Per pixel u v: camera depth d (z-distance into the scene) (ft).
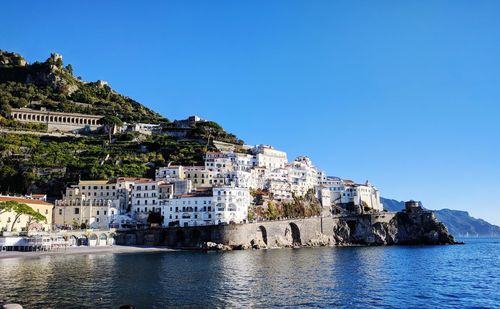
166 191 612.29
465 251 579.48
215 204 586.04
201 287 236.43
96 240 505.66
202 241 536.42
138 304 194.80
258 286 241.76
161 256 417.08
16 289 221.66
